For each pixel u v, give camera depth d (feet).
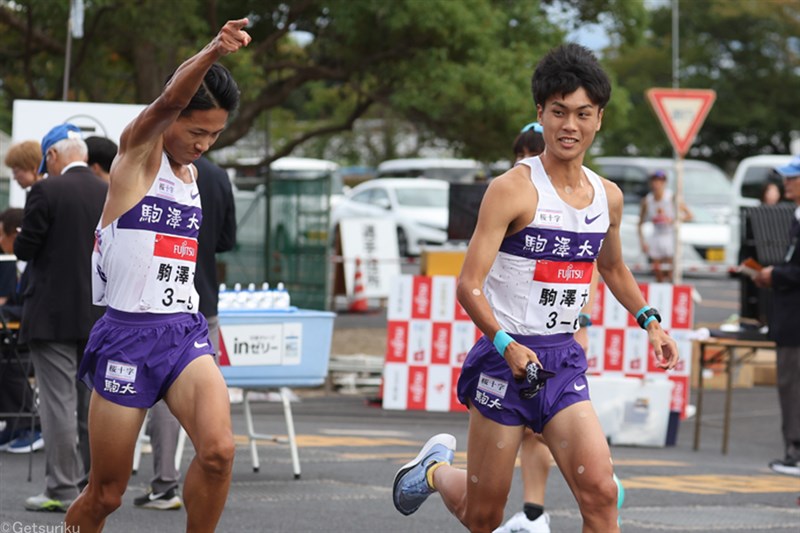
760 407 93.15
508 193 34.06
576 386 34.78
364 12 111.24
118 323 35.06
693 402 95.09
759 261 85.10
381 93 122.11
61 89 121.29
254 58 116.06
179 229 35.24
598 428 34.35
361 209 217.36
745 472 66.28
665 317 83.10
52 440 48.42
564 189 34.58
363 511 51.47
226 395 34.86
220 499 34.47
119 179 34.53
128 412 34.88
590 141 34.35
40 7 101.86
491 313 33.86
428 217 209.46
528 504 46.16
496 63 113.29
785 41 309.01
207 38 108.58
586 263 35.09
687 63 306.96
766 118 309.42
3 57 130.82
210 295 51.70
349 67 119.75
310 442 71.56
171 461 50.47
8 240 67.21
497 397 34.68
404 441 73.26
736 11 300.81
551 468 65.46
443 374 84.64
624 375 82.48
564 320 34.99
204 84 34.04
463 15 110.01
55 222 48.67
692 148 327.88
